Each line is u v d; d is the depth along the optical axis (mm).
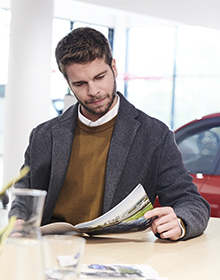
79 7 9039
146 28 10477
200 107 10852
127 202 1239
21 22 4742
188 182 1547
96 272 932
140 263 1068
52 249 692
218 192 2477
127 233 1344
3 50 9422
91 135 1607
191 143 2848
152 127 1614
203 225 1405
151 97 11031
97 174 1566
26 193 723
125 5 5020
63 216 1576
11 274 685
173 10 5031
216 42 10461
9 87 4855
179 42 10531
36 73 4805
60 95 9656
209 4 4926
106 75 1476
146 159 1574
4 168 4910
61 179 1565
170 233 1292
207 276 982
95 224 1226
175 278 956
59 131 1616
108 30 9836
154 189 1598
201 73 10680
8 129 4859
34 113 4824
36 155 1637
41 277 688
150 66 10570
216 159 2674
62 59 1452
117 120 1590
